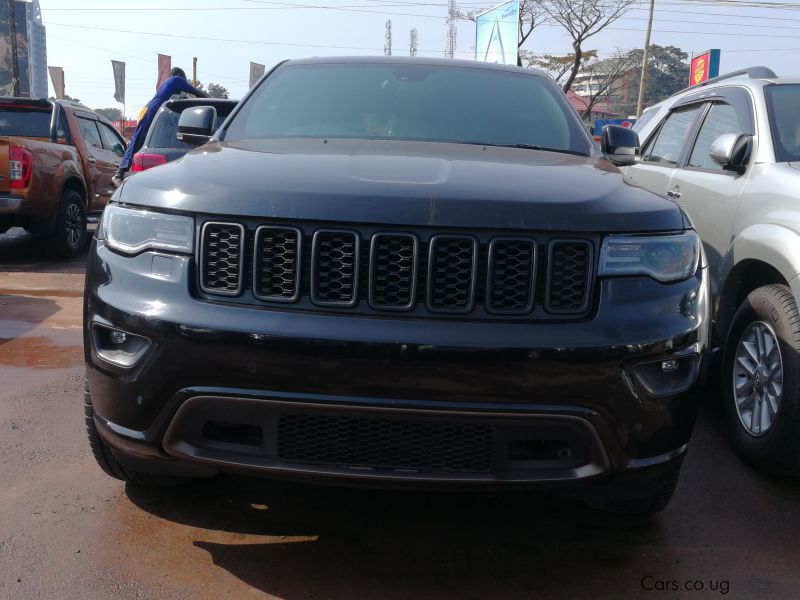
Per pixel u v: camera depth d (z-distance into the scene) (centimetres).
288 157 290
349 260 239
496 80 405
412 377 231
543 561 282
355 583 263
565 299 244
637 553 289
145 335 245
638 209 259
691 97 544
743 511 325
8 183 868
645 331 242
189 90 941
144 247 255
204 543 284
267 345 233
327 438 240
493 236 239
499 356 231
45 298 708
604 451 242
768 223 364
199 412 243
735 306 404
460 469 239
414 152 312
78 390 448
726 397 391
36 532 287
